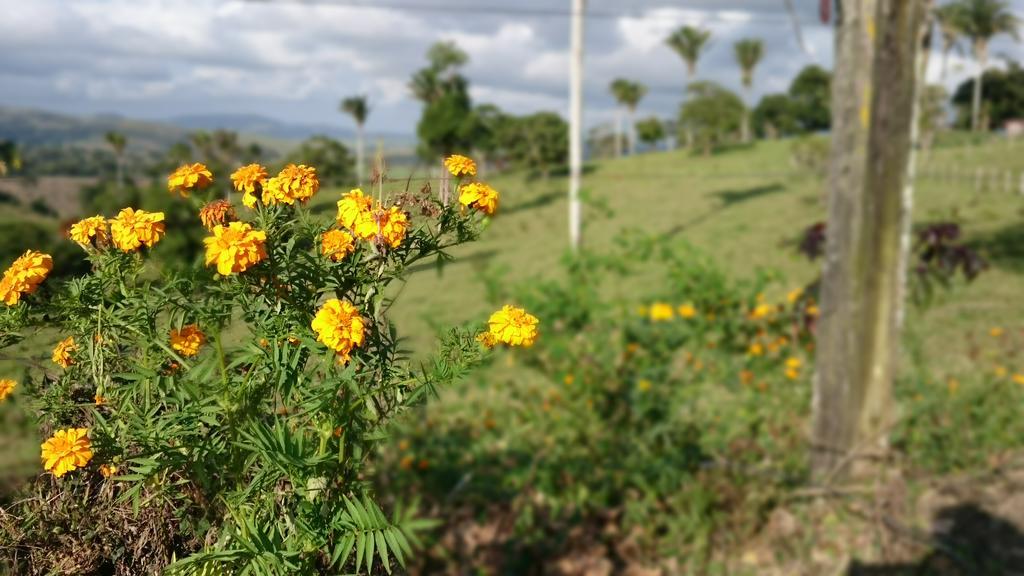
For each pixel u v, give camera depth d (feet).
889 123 12.18
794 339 17.02
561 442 13.93
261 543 3.29
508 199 118.83
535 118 147.84
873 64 12.05
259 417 3.61
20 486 3.81
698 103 178.40
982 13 120.88
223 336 3.64
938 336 20.39
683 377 15.29
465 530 12.21
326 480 3.50
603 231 71.46
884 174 12.17
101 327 3.67
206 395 3.46
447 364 3.64
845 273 12.48
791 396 15.43
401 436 13.99
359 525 3.34
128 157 181.16
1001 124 188.14
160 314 3.79
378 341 3.67
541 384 17.70
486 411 16.14
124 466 3.76
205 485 3.51
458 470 13.60
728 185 105.60
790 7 13.20
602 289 30.19
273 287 3.57
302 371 3.61
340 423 3.47
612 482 12.82
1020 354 18.65
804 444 13.60
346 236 3.58
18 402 3.83
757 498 12.00
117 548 3.81
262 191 3.69
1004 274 33.27
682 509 12.03
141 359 3.77
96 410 3.78
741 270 39.78
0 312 3.65
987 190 74.13
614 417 14.17
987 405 14.24
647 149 256.32
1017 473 12.32
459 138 131.75
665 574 11.16
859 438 12.46
